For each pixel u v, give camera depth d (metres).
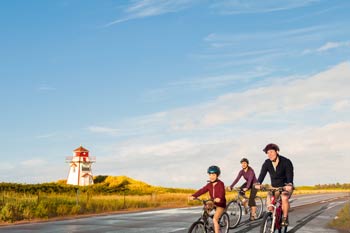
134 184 87.69
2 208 21.08
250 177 16.05
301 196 49.09
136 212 23.64
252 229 14.07
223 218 11.63
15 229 15.33
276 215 10.70
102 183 88.50
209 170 9.90
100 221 17.92
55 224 17.00
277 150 10.91
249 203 16.20
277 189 10.74
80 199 28.59
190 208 27.42
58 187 66.62
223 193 9.88
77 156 90.75
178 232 13.88
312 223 15.82
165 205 32.41
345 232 13.30
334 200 35.75
